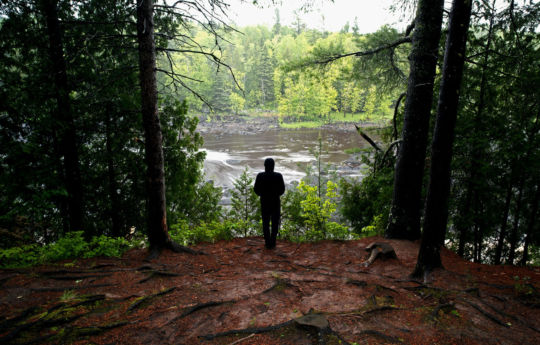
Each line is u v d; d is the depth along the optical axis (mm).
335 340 2369
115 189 9797
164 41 7672
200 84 66375
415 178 6855
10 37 6625
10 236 6551
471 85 7559
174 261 5074
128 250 5836
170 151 10359
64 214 8680
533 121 7219
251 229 9180
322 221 7996
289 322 2676
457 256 5637
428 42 6426
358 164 31000
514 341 2504
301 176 27609
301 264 5332
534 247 9031
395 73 9508
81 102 7805
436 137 4117
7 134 6012
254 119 82375
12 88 6203
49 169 6902
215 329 2643
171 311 2959
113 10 7887
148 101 5227
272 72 83875
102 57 8039
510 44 7133
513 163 7016
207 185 13508
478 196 8109
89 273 4020
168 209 10414
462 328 2691
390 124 10695
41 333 2463
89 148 9461
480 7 6484
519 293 3490
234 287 3732
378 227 8688
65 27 7277
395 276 4527
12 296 3133
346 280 4012
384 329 2631
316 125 73125
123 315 2875
